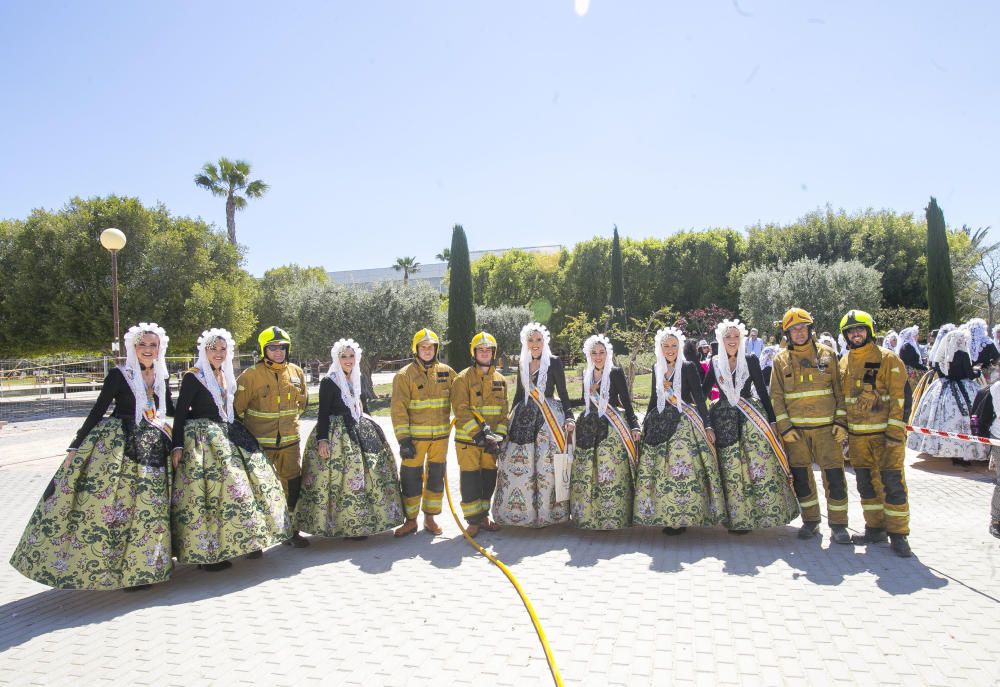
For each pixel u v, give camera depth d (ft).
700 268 127.95
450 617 13.08
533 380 19.26
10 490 27.07
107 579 13.96
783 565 15.67
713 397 19.19
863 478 17.08
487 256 163.12
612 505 18.02
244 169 112.98
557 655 11.32
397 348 69.92
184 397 15.74
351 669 10.98
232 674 10.89
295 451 18.30
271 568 16.44
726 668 10.72
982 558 15.81
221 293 75.56
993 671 10.40
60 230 69.67
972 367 28.02
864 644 11.44
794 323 17.40
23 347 71.92
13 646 12.20
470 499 18.97
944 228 72.74
